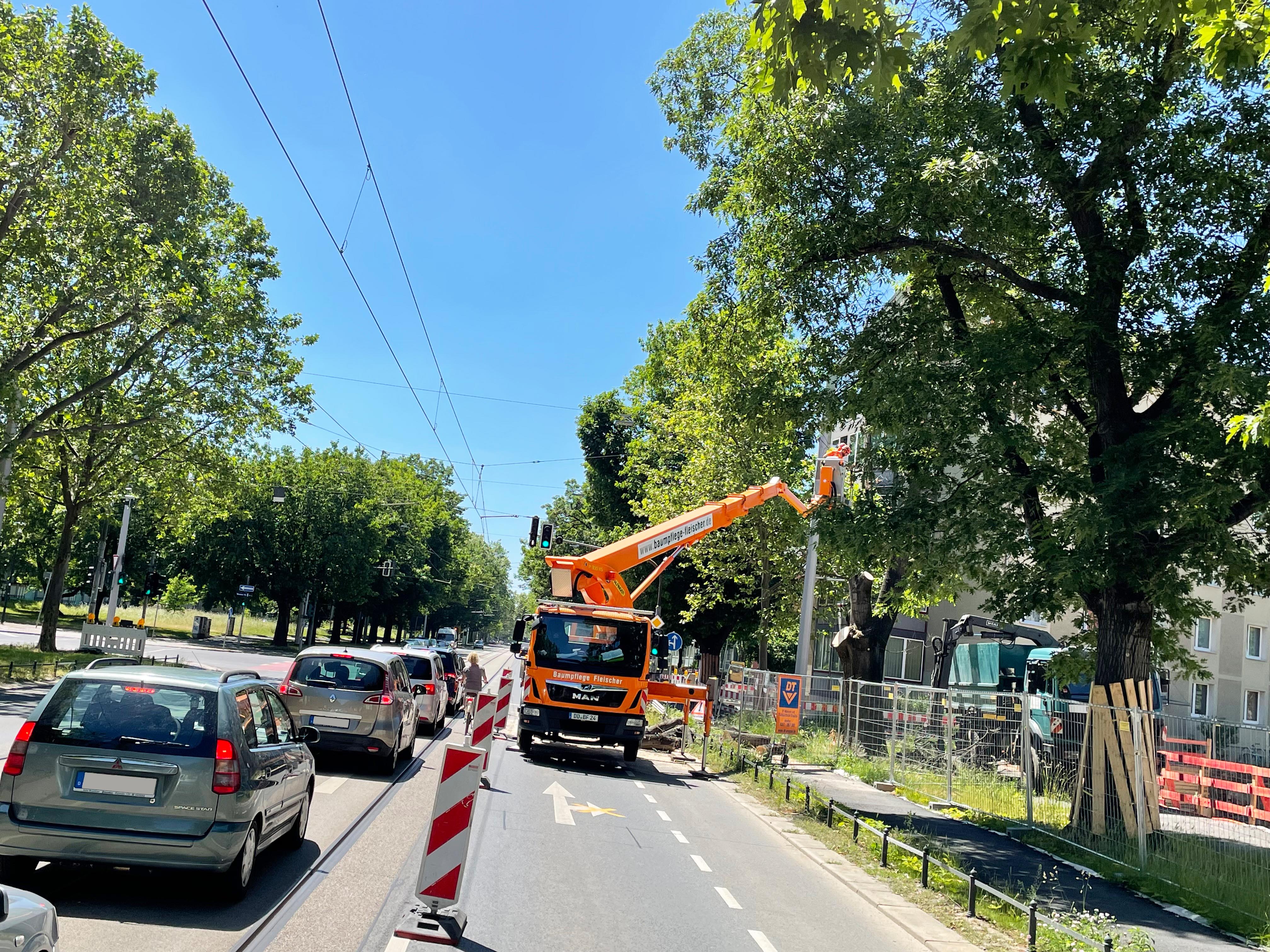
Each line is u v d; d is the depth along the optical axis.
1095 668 16.75
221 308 32.66
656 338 23.19
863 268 16.75
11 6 26.44
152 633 58.31
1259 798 9.98
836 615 36.62
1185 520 12.20
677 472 40.03
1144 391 14.86
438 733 23.08
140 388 35.88
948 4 14.11
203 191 30.92
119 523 61.53
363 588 67.75
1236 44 7.78
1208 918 9.74
